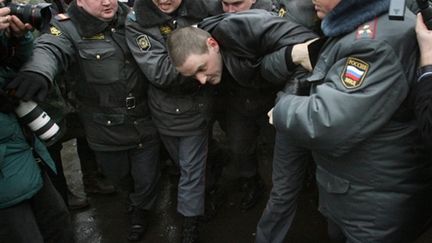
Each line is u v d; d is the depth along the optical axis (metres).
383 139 1.31
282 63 1.59
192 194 2.25
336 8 1.30
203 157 2.26
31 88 1.49
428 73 1.18
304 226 2.46
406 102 1.27
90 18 1.95
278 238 2.07
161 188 2.87
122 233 2.50
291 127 1.37
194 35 1.76
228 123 2.42
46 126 1.58
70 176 3.03
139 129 2.21
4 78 1.53
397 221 1.40
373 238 1.44
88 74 2.05
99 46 2.00
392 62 1.20
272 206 2.00
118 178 2.41
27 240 1.56
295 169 1.90
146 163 2.32
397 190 1.36
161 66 1.98
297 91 1.57
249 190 2.62
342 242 1.85
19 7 1.47
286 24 1.68
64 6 2.33
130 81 2.10
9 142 1.47
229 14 1.90
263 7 2.14
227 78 2.14
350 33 1.29
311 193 2.71
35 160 1.61
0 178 1.45
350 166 1.39
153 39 2.01
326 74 1.37
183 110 2.12
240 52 1.77
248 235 2.43
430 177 1.39
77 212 2.68
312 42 1.46
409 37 1.22
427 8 1.18
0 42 1.50
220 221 2.54
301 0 1.71
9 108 1.46
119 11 2.05
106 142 2.21
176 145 2.28
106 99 2.11
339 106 1.24
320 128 1.28
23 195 1.51
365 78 1.22
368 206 1.41
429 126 1.15
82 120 2.25
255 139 2.49
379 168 1.34
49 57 1.73
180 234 2.46
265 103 2.20
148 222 2.53
